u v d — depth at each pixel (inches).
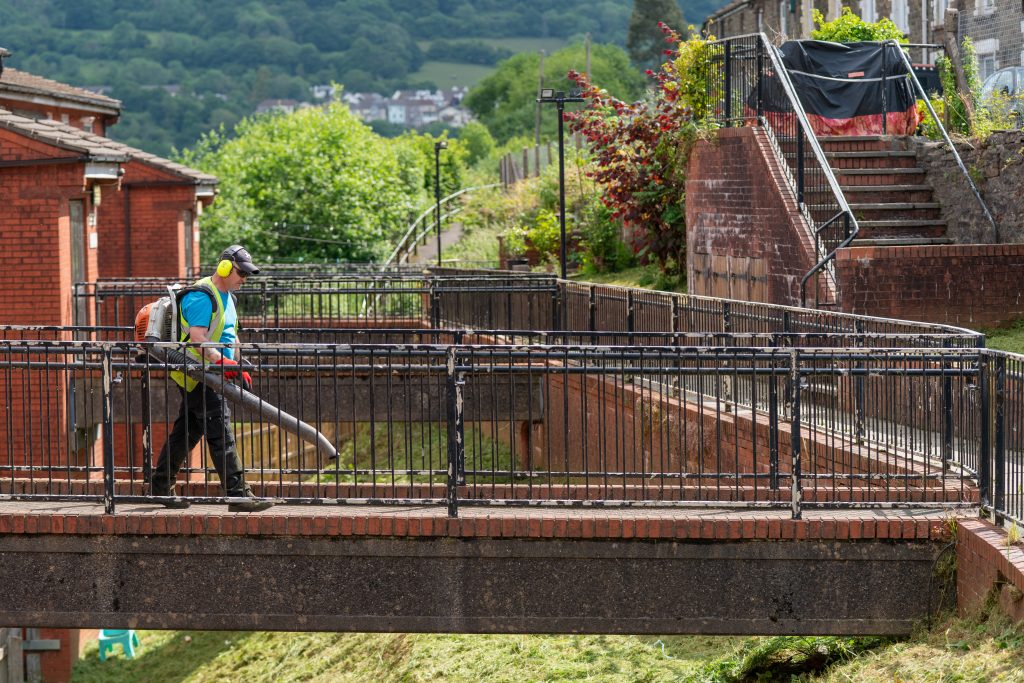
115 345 463.8
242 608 447.5
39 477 709.9
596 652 569.9
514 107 6127.0
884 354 459.5
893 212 930.1
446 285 1179.3
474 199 2630.4
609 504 462.6
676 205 1219.2
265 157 2524.6
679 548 442.0
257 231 2425.0
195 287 478.6
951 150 925.2
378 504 462.9
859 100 1025.5
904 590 442.6
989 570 408.8
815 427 561.0
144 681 908.0
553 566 443.5
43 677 912.9
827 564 442.3
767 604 443.2
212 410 473.7
